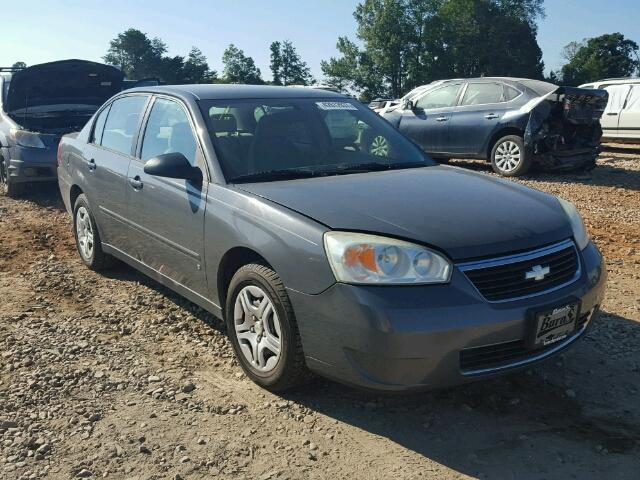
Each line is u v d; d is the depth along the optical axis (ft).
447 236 10.30
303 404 11.62
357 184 12.47
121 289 17.69
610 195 33.19
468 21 272.31
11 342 14.05
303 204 11.34
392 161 14.74
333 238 10.34
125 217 16.15
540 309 10.27
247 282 11.85
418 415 11.26
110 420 11.07
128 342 14.25
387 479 9.51
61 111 32.45
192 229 13.29
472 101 40.01
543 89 37.32
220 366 13.14
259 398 11.83
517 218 11.27
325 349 10.46
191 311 16.10
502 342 10.11
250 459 10.01
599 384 12.30
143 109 16.35
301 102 15.49
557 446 10.32
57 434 10.63
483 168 43.01
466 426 10.93
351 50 276.82
